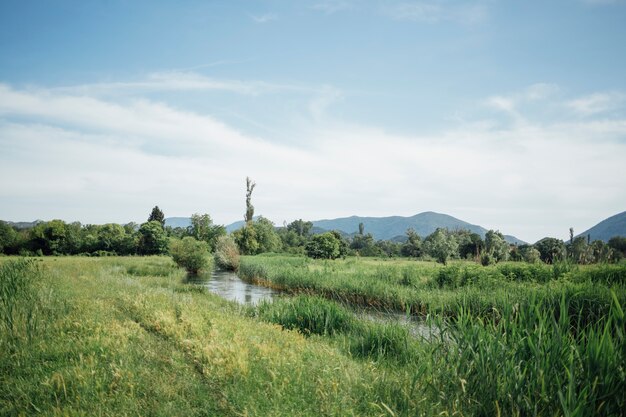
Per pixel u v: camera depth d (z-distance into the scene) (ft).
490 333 19.07
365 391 17.79
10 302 30.17
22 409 16.20
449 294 55.47
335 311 38.11
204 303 48.70
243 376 19.27
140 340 25.90
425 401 16.11
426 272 79.82
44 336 25.81
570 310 35.53
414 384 17.57
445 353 20.34
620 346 14.49
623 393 13.71
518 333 18.21
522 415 15.07
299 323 37.35
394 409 15.21
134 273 102.89
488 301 44.57
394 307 59.06
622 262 56.65
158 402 16.94
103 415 15.83
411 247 303.48
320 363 21.83
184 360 22.47
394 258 269.44
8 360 21.30
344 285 71.61
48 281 50.24
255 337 27.07
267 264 111.04
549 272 60.59
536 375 15.55
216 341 24.31
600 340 14.94
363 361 25.45
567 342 16.38
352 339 32.17
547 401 14.47
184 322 30.19
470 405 16.01
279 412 15.69
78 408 16.20
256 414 15.51
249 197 256.52
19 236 254.06
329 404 16.25
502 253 161.17
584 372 14.73
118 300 42.22
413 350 26.07
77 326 27.91
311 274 85.46
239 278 117.19
